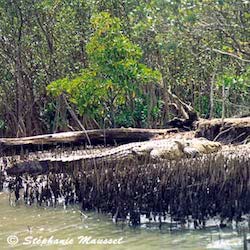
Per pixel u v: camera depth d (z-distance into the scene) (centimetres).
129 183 1223
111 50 2091
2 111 3288
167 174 1193
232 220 1123
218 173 1152
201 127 1881
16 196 1495
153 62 2588
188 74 2842
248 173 1136
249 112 2172
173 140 1638
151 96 2727
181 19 1350
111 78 2141
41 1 2678
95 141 2014
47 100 3081
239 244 981
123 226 1159
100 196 1289
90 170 1418
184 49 2295
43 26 2759
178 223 1153
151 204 1189
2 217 1291
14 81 3009
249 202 1121
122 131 2009
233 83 1659
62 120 2920
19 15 2744
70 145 2006
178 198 1162
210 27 1395
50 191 1438
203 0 1325
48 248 1006
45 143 1997
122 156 1552
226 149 1616
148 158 1501
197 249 963
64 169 1598
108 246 1007
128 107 2681
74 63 2723
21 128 2905
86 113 2392
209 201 1141
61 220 1234
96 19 2136
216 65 2483
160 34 1465
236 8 1353
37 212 1334
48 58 2827
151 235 1076
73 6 2603
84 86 2178
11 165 1698
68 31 2650
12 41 2823
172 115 2820
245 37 1458
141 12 1645
